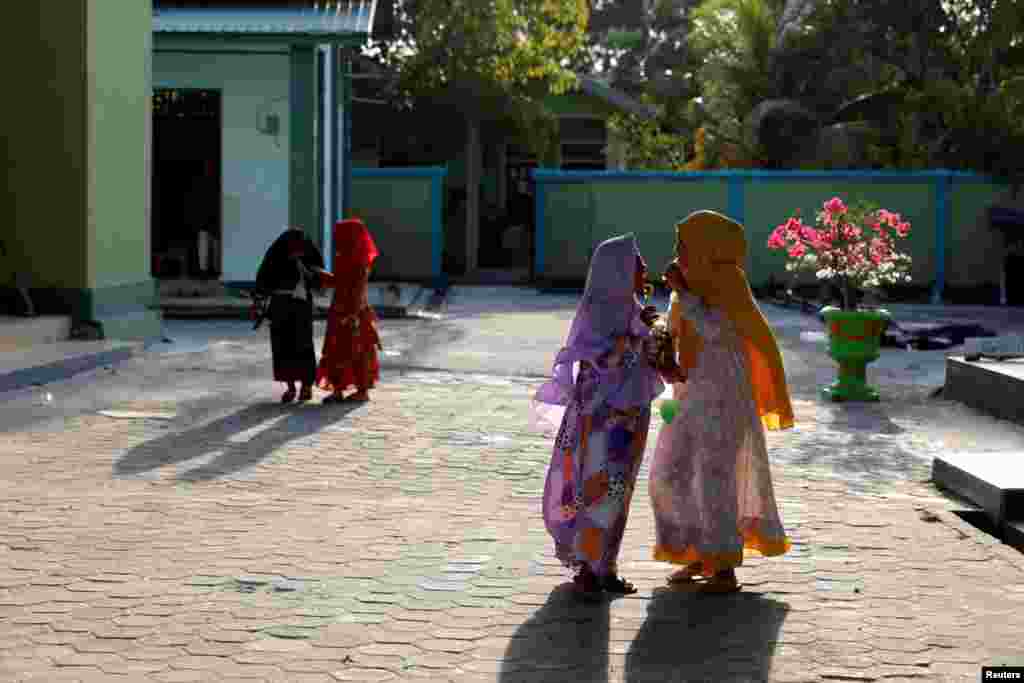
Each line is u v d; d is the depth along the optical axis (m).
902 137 35.09
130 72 20.48
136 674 5.86
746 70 38.38
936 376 17.70
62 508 9.02
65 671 5.89
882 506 9.49
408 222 37.09
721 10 39.50
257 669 5.95
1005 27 33.78
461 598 7.11
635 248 7.38
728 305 7.40
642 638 6.49
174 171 27.58
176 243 27.69
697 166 39.12
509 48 39.34
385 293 28.28
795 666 6.09
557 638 6.47
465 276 40.06
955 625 6.71
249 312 25.48
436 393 15.19
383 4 40.41
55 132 18.88
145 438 11.84
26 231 18.95
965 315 29.03
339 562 7.77
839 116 36.81
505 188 44.59
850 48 36.75
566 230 35.66
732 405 7.33
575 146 44.72
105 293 19.45
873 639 6.49
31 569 7.52
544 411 7.67
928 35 35.59
